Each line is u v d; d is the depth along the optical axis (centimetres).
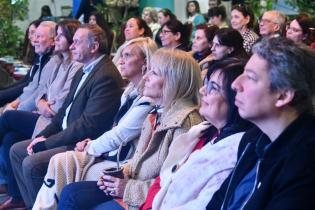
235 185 164
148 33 573
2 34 712
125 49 285
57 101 372
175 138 225
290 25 472
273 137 151
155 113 252
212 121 197
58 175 277
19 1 736
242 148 173
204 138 213
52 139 314
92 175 276
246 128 188
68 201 254
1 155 389
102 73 315
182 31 532
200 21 802
